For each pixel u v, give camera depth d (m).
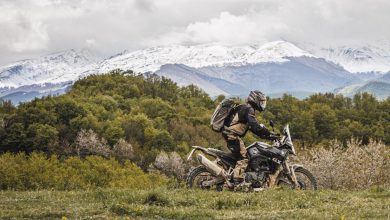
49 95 130.75
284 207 12.17
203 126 133.62
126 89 172.75
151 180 78.00
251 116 15.23
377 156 28.19
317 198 13.04
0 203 12.30
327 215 10.85
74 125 119.38
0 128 113.31
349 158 28.89
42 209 11.42
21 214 10.77
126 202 12.55
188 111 155.38
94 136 113.44
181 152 117.25
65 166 80.94
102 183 71.50
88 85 175.50
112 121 129.00
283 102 158.88
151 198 12.65
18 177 54.03
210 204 12.28
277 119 136.25
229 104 15.42
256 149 15.26
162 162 103.44
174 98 178.50
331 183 27.83
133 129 127.25
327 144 122.00
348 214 10.95
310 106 157.12
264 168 15.16
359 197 13.37
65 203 12.36
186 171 103.31
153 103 154.50
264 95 15.78
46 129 112.31
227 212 11.33
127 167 91.94
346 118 149.50
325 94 173.88
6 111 139.38
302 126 130.50
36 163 65.00
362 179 27.92
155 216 10.93
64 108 123.94
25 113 118.56
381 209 11.48
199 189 14.76
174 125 133.25
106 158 111.81
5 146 112.81
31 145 111.00
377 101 170.38
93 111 135.88
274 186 14.82
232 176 15.09
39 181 52.19
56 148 111.62
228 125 15.35
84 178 71.38
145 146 121.81
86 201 12.68
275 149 15.30
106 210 11.34
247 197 12.86
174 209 11.50
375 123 142.88
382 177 28.25
